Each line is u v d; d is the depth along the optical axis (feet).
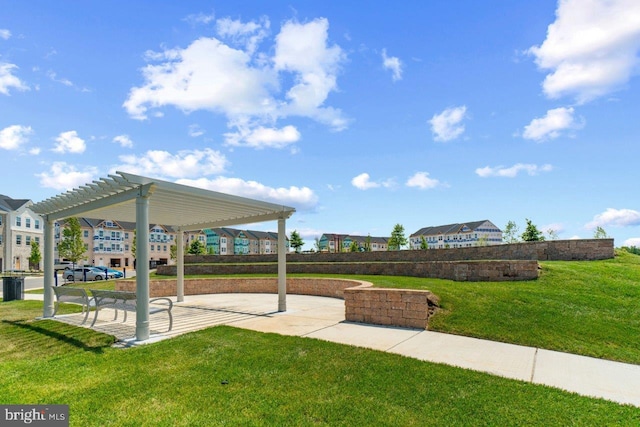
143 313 21.38
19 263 146.61
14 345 21.18
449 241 279.90
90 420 11.23
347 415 11.50
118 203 24.21
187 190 23.94
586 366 16.47
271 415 11.53
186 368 15.79
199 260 83.71
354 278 46.55
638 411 11.62
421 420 11.15
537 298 26.73
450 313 25.13
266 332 22.58
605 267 35.12
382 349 19.01
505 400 12.44
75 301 27.73
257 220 35.35
